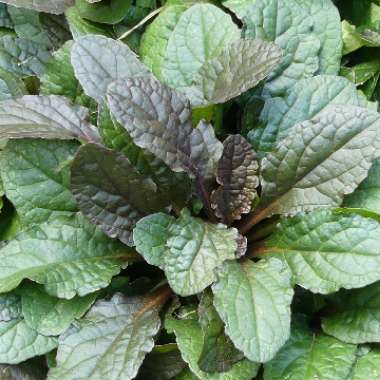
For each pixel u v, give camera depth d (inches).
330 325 18.6
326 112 18.4
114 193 18.6
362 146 18.1
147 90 18.1
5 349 18.3
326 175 18.5
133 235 18.2
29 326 18.4
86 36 19.3
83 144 18.2
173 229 18.3
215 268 17.8
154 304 19.0
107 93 17.7
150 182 18.6
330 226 18.1
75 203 19.4
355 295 18.6
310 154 18.5
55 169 19.4
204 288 17.6
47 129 18.7
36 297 18.6
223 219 19.4
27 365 19.1
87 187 18.3
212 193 19.0
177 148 18.2
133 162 18.9
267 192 19.1
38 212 19.4
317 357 18.0
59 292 18.1
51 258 18.7
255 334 16.8
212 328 17.6
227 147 18.8
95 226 19.2
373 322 18.1
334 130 18.3
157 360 18.8
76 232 19.1
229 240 18.2
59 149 19.4
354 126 18.2
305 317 19.1
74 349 18.1
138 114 17.8
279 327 16.9
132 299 19.0
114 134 18.7
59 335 18.4
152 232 18.4
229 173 19.1
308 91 20.0
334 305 18.9
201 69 19.6
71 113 19.3
